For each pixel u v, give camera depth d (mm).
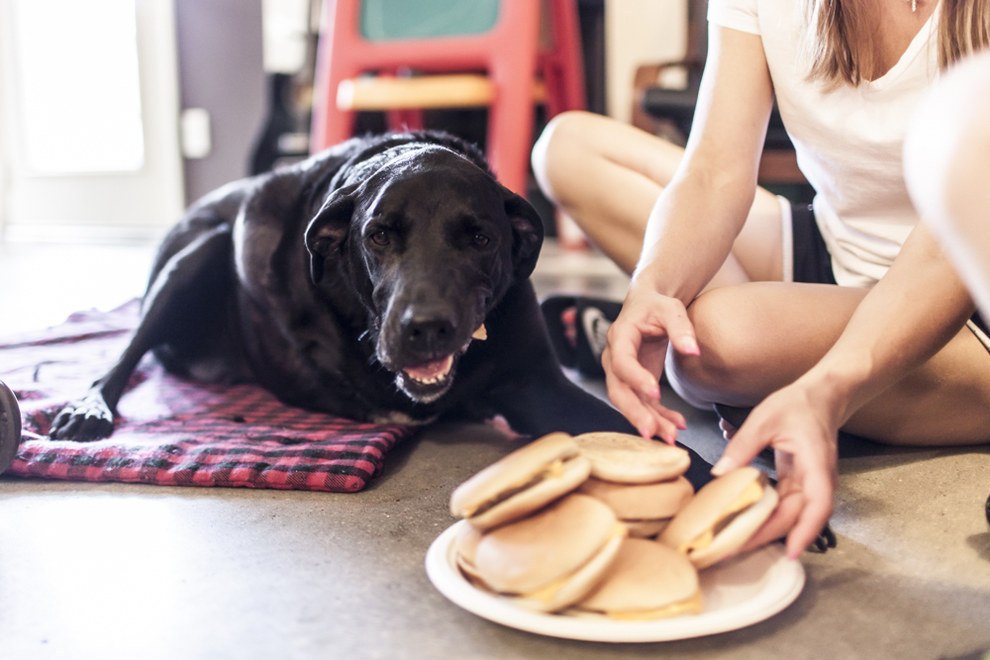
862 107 1282
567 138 1753
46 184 5895
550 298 2090
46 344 2229
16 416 1210
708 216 1225
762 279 1607
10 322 2705
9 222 5934
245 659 827
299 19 5262
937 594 945
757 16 1312
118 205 5789
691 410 1774
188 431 1549
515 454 907
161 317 1797
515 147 3461
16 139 5871
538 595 827
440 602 938
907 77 1229
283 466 1322
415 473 1391
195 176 5664
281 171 1815
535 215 1480
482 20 3492
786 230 1563
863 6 1220
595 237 1804
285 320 1664
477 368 1529
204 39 5449
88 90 5773
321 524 1164
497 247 1402
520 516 882
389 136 1700
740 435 919
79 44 5711
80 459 1355
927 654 831
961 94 589
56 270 3871
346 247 1494
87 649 848
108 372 1694
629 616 814
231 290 1898
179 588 975
